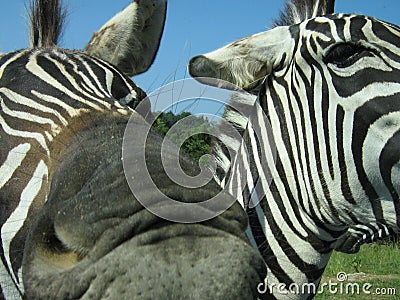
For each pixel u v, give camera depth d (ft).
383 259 8.13
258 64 3.03
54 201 1.50
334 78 2.78
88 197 1.42
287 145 2.94
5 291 1.94
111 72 2.48
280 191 2.93
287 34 3.01
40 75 2.21
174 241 1.32
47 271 1.38
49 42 3.26
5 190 1.89
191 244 1.33
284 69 3.00
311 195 2.87
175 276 1.28
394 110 2.64
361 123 2.71
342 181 2.77
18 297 1.93
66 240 1.41
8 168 1.92
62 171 1.60
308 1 3.41
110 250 1.31
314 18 2.95
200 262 1.31
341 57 2.78
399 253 8.43
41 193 1.83
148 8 3.22
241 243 1.38
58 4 3.34
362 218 2.80
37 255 1.45
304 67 2.89
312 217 2.89
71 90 2.16
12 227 1.85
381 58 2.71
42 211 1.52
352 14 2.85
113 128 1.78
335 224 2.89
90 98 2.14
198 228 1.36
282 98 2.98
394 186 2.69
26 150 1.93
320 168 2.82
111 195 1.39
